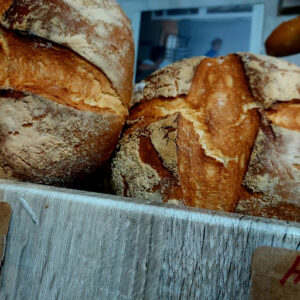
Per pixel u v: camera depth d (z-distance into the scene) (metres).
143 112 0.46
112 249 0.30
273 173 0.38
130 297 0.29
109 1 0.43
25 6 0.37
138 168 0.42
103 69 0.41
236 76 0.44
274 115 0.41
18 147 0.38
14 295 0.32
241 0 1.05
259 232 0.27
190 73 0.45
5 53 0.38
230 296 0.27
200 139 0.42
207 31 1.09
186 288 0.28
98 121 0.40
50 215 0.32
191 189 0.41
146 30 1.13
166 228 0.29
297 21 0.78
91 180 0.46
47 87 0.39
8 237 0.33
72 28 0.38
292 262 0.26
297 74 0.43
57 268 0.31
